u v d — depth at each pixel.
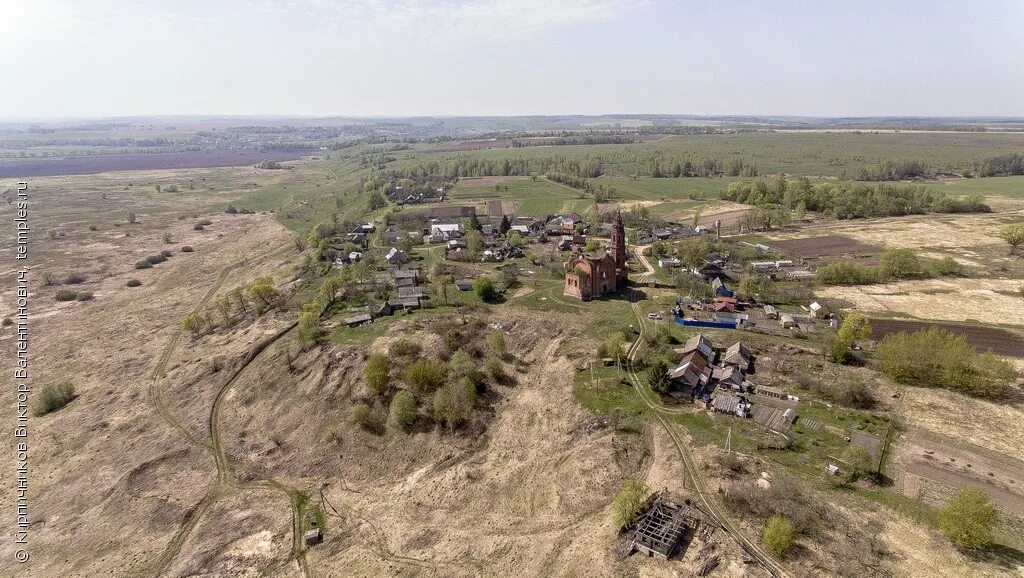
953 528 52.81
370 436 84.94
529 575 57.16
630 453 71.94
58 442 91.00
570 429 79.62
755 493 60.69
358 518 70.25
